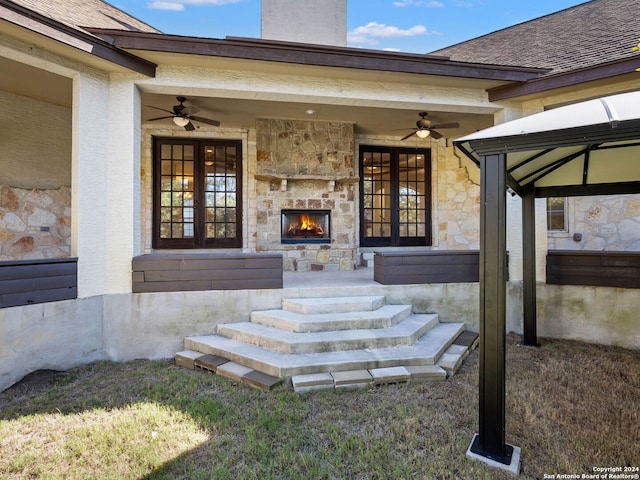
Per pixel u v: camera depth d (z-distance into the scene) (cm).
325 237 719
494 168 237
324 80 466
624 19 571
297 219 719
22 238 518
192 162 721
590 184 440
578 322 489
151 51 386
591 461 233
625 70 412
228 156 734
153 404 303
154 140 703
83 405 302
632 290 462
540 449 246
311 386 325
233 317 450
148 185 688
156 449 242
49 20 326
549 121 215
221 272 447
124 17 595
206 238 720
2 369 328
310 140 687
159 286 428
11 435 259
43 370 358
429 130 600
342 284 510
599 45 496
